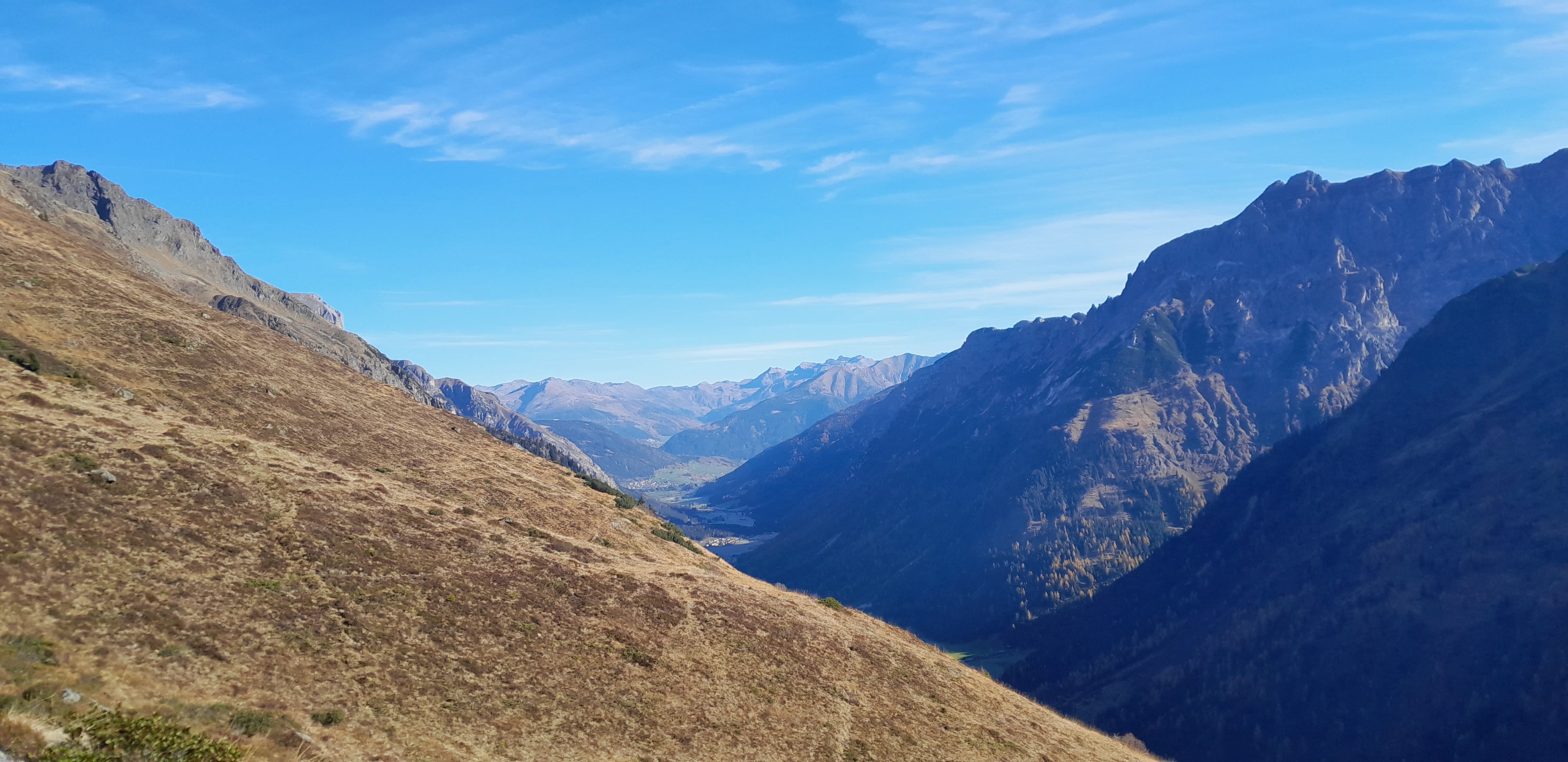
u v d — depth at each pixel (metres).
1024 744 62.47
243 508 50.34
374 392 119.69
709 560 100.25
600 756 40.00
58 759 21.73
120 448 49.94
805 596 103.25
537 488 99.06
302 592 43.84
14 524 37.25
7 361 59.69
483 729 38.34
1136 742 110.81
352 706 35.75
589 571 66.12
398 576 50.84
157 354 82.38
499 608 52.03
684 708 48.38
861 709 57.53
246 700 32.72
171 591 38.28
